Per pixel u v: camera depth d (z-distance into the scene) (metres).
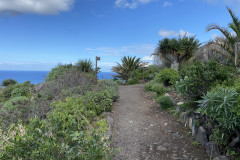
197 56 11.53
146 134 3.98
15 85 9.85
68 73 8.89
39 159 1.61
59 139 2.00
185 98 4.37
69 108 4.20
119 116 5.10
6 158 1.61
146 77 16.36
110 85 8.26
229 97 2.35
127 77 18.55
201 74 3.78
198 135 3.49
